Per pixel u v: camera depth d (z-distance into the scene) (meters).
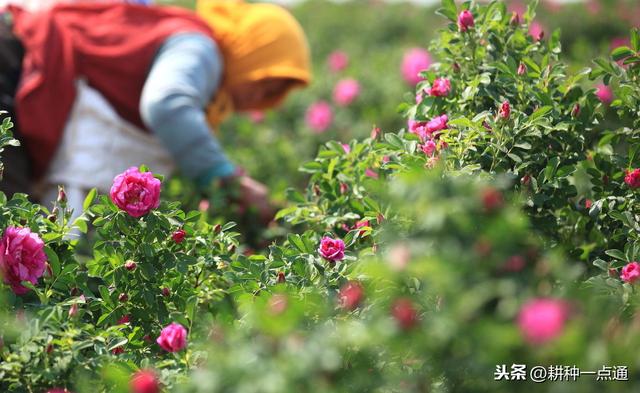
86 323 2.68
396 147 2.81
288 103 8.28
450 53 3.22
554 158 2.72
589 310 1.78
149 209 2.78
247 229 4.68
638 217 2.87
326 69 10.10
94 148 4.46
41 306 2.53
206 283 3.01
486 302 1.80
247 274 2.74
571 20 12.70
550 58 3.21
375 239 2.66
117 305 2.77
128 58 4.53
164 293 2.81
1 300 2.49
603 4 12.95
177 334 2.37
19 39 4.46
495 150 2.73
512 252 1.78
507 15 3.23
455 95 3.12
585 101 3.04
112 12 4.64
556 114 2.87
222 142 7.11
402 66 8.99
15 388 2.31
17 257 2.64
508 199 2.58
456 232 1.81
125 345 2.62
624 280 2.46
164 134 4.38
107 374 2.27
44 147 4.37
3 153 4.24
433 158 2.61
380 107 8.20
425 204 1.83
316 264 2.74
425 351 1.83
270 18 5.19
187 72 4.46
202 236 2.98
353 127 7.76
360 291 2.31
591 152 3.14
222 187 4.54
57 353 2.34
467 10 3.22
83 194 4.46
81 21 4.57
